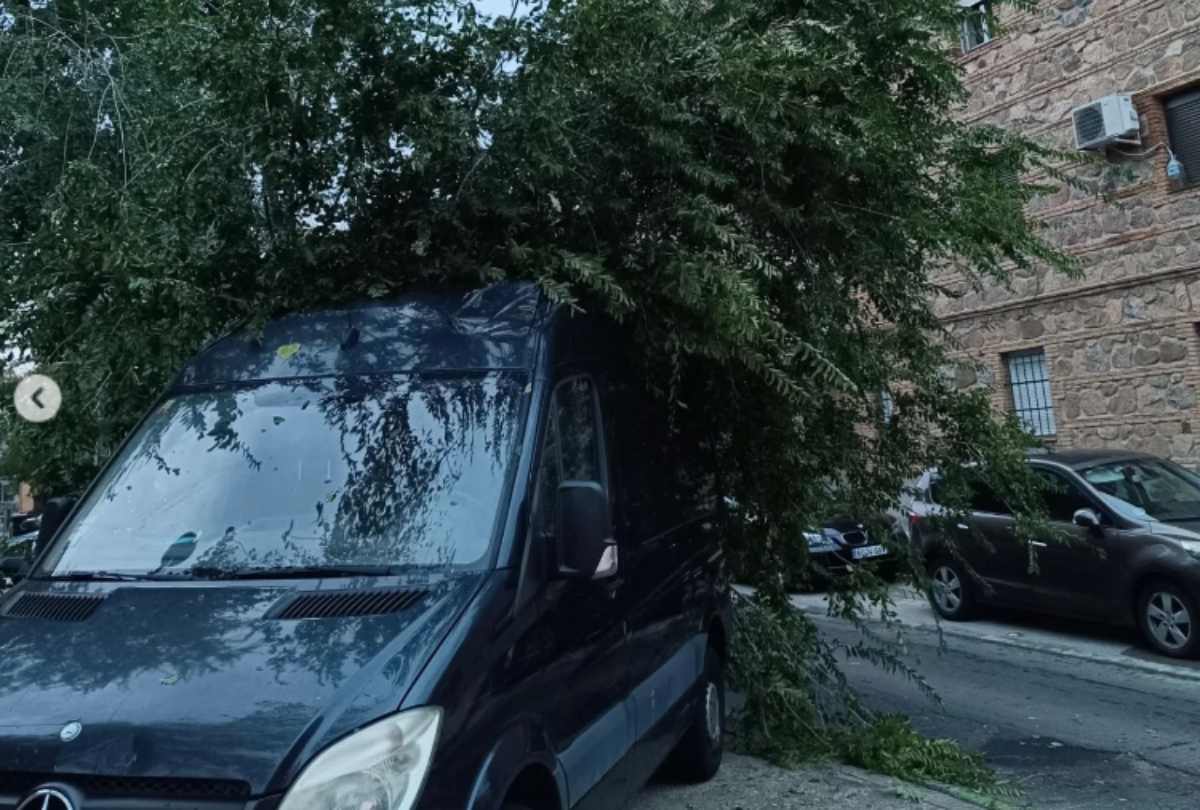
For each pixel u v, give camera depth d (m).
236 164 4.63
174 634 3.04
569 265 4.39
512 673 3.20
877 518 6.84
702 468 6.19
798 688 6.46
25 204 7.32
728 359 5.25
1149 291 12.80
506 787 3.00
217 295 4.65
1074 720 7.10
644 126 4.89
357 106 4.56
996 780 5.72
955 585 11.03
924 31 5.61
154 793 2.59
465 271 4.50
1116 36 13.12
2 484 6.89
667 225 5.05
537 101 4.59
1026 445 6.91
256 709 2.69
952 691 8.10
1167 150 12.64
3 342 5.30
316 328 4.32
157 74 6.93
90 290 4.89
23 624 3.35
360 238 4.70
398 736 2.66
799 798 5.48
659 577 4.95
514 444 3.67
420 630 2.98
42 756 2.67
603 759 3.90
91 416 5.45
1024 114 14.37
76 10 7.69
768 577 6.69
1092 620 9.60
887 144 5.38
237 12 4.45
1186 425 12.35
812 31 5.43
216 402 4.12
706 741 5.71
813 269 5.65
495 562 3.34
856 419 6.48
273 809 2.50
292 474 3.76
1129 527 9.18
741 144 5.20
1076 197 13.58
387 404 3.89
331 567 3.39
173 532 3.69
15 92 7.12
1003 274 6.49
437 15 4.55
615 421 4.68
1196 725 6.84
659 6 5.00
